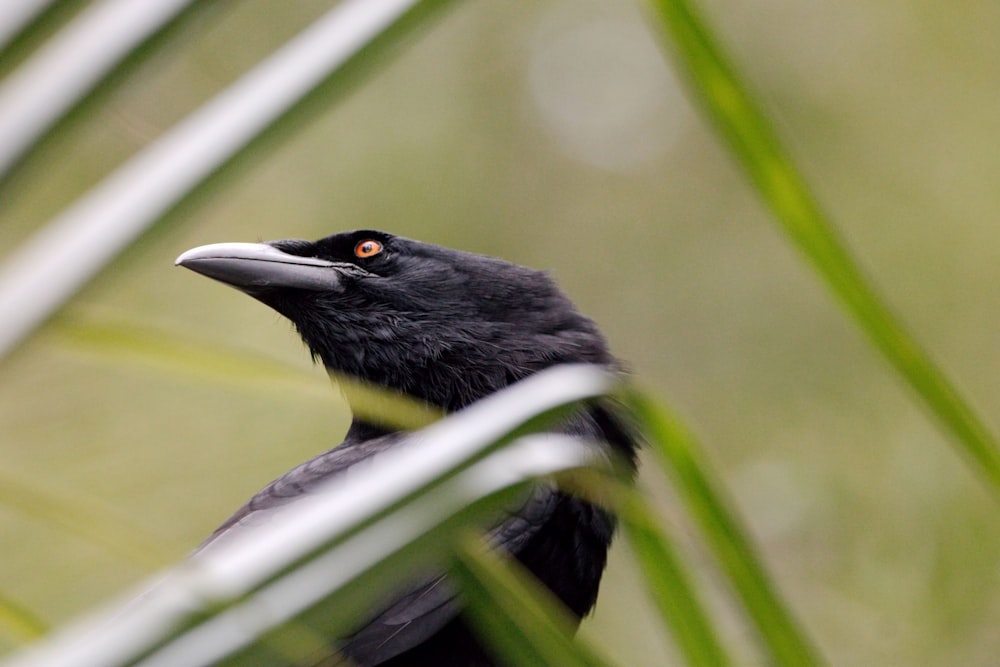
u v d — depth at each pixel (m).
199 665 2.45
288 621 2.60
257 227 15.09
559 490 8.12
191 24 2.11
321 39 2.47
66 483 6.36
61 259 2.15
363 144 16.23
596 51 17.83
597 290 16.95
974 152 15.98
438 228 16.30
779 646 3.56
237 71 14.95
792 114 16.69
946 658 12.41
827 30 17.00
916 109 16.42
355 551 2.74
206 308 13.38
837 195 16.22
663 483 9.34
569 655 3.58
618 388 3.48
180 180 2.26
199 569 2.57
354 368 9.90
